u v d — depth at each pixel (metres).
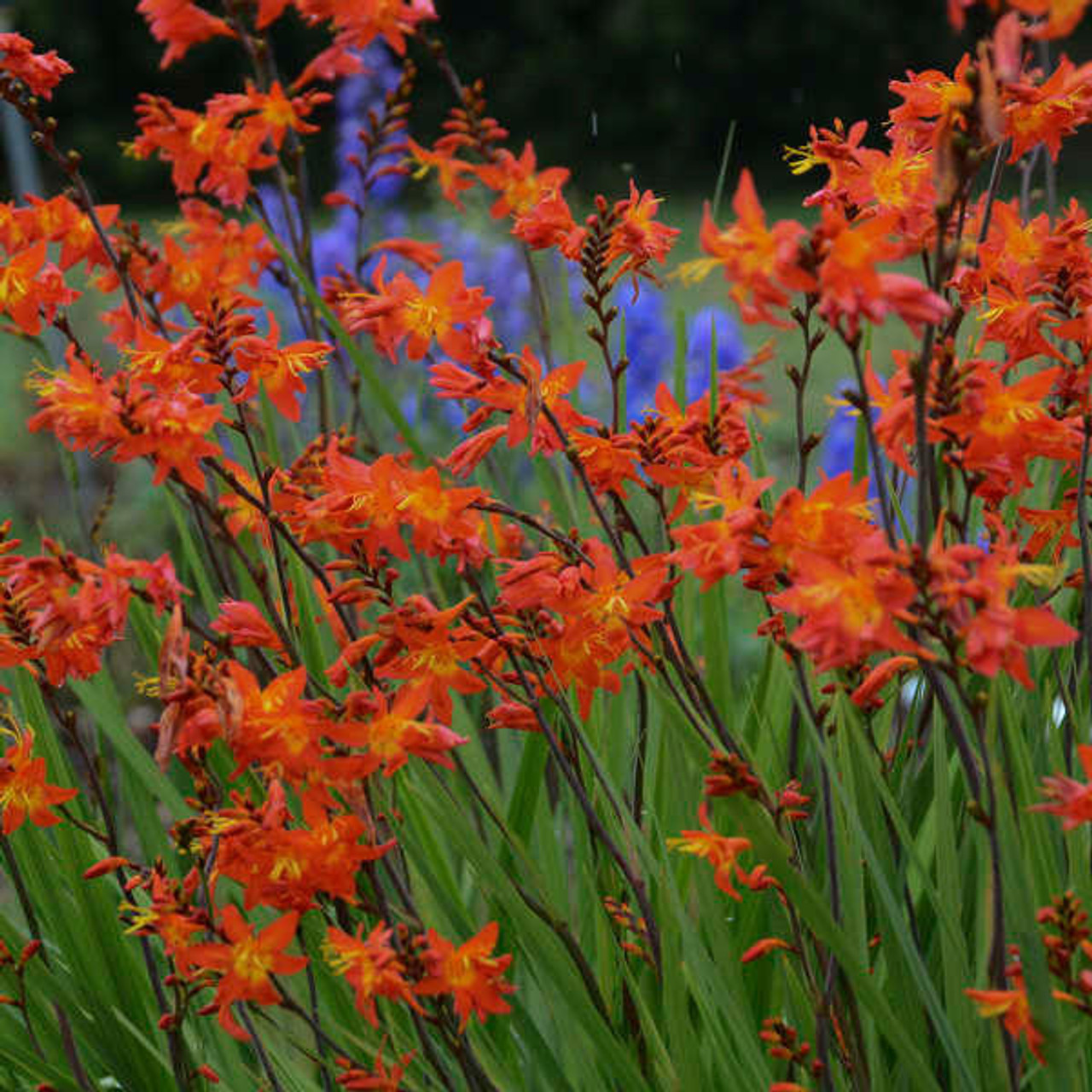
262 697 2.23
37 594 2.28
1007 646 1.86
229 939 2.35
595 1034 2.58
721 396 3.66
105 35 26.94
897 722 3.19
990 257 2.58
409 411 5.73
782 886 2.23
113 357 8.44
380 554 2.64
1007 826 2.11
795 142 27.08
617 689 2.55
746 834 2.21
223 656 2.51
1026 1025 2.11
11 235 3.14
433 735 2.28
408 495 2.38
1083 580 2.70
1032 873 2.38
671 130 26.66
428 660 2.45
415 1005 2.38
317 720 2.24
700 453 2.59
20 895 2.91
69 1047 3.00
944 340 2.25
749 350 9.24
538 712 2.51
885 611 1.88
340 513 2.39
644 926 2.79
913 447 2.68
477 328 2.51
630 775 3.32
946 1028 2.31
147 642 3.33
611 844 2.60
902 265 8.73
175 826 2.41
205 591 3.20
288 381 2.65
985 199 2.76
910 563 1.85
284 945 2.35
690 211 22.41
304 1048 2.71
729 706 3.10
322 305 2.56
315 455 2.77
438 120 26.09
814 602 1.90
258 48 3.34
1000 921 2.15
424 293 2.57
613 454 2.63
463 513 2.46
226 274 3.50
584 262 2.75
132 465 8.52
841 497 2.10
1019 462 2.20
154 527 7.79
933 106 2.52
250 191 3.59
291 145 3.66
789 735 3.07
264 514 2.56
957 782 2.91
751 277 1.87
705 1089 2.71
